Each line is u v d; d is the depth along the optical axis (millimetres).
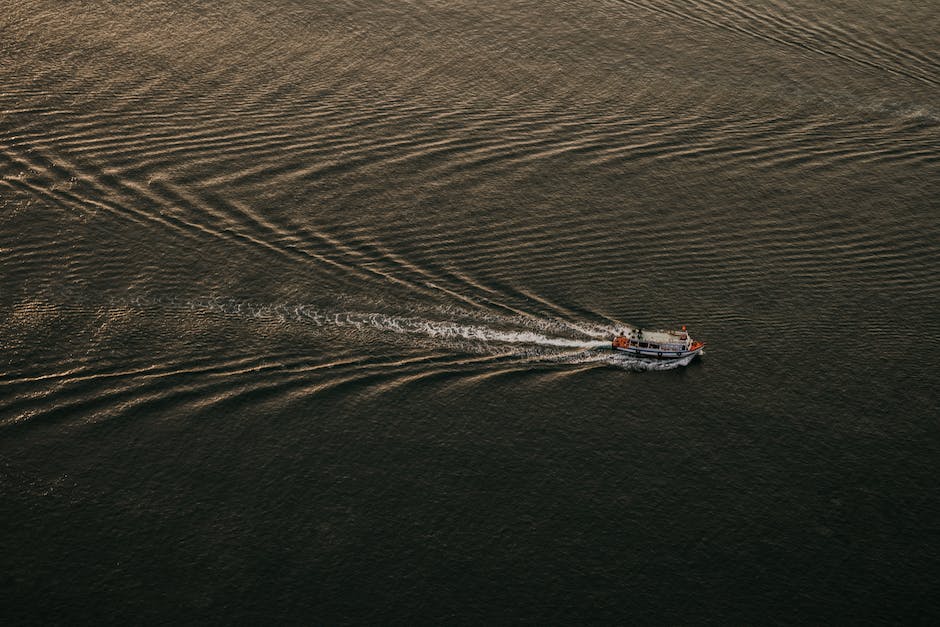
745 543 95562
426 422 105688
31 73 150375
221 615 88875
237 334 112938
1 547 92625
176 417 104562
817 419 106750
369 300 117625
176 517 96062
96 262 121125
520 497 99125
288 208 129500
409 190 133625
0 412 103625
